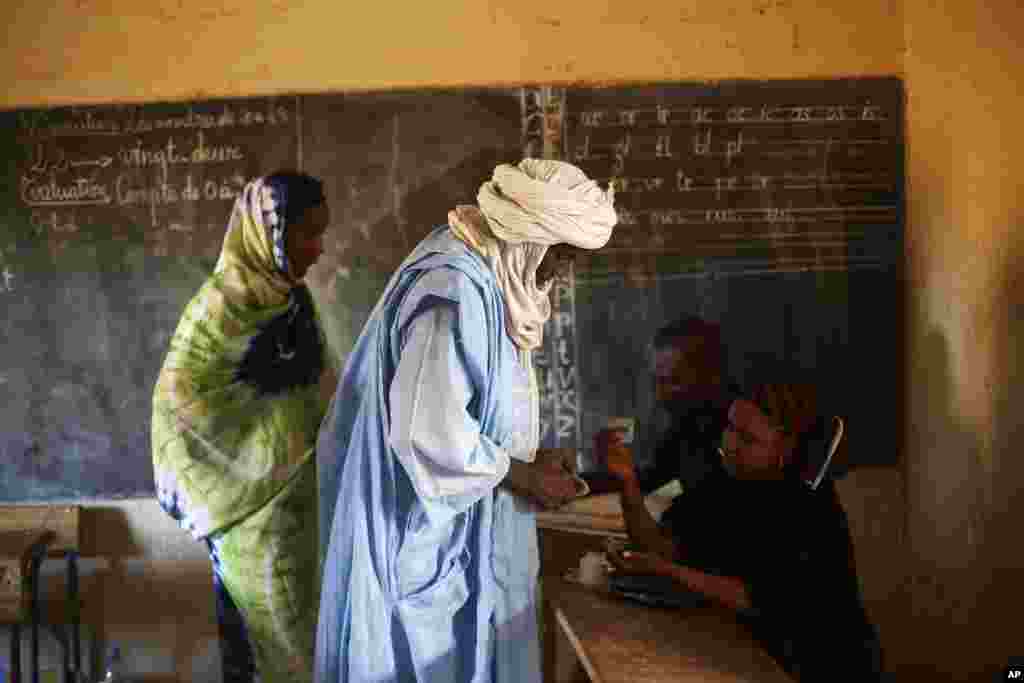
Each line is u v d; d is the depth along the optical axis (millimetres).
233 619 3639
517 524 2963
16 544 3541
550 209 2666
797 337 3637
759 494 2961
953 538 3494
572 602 2996
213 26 3572
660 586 2994
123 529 3643
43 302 3602
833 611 2752
